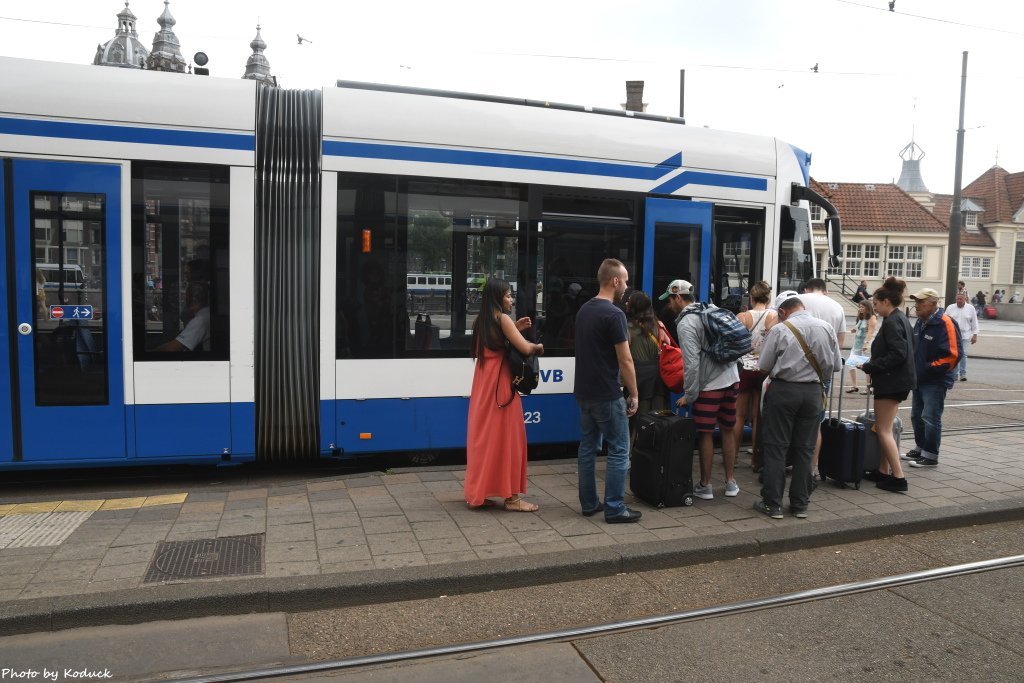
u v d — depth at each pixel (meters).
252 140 6.32
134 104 6.09
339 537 5.07
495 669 3.72
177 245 6.19
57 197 5.95
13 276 5.89
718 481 6.93
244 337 6.34
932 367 7.37
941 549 5.50
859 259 47.38
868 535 5.65
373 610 4.30
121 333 6.09
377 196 6.61
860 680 3.68
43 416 5.99
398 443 6.73
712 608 4.40
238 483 6.69
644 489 6.05
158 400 6.18
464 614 4.29
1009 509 6.15
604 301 5.42
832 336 5.73
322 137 6.48
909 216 47.38
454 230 6.84
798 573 5.00
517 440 5.69
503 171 6.96
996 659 3.90
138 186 6.09
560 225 7.20
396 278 6.67
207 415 6.29
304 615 4.21
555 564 4.72
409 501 5.89
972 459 7.85
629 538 5.23
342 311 6.54
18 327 5.92
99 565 4.49
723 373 6.17
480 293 6.95
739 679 3.67
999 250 56.56
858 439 6.63
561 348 7.25
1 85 5.84
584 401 5.45
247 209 6.31
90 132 5.98
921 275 47.19
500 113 7.02
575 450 8.03
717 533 5.38
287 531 5.17
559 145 7.17
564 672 3.71
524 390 5.65
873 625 4.27
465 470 6.83
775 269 8.24
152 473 6.93
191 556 4.67
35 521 5.28
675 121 7.98
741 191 8.01
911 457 7.67
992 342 26.70
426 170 6.72
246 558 4.67
